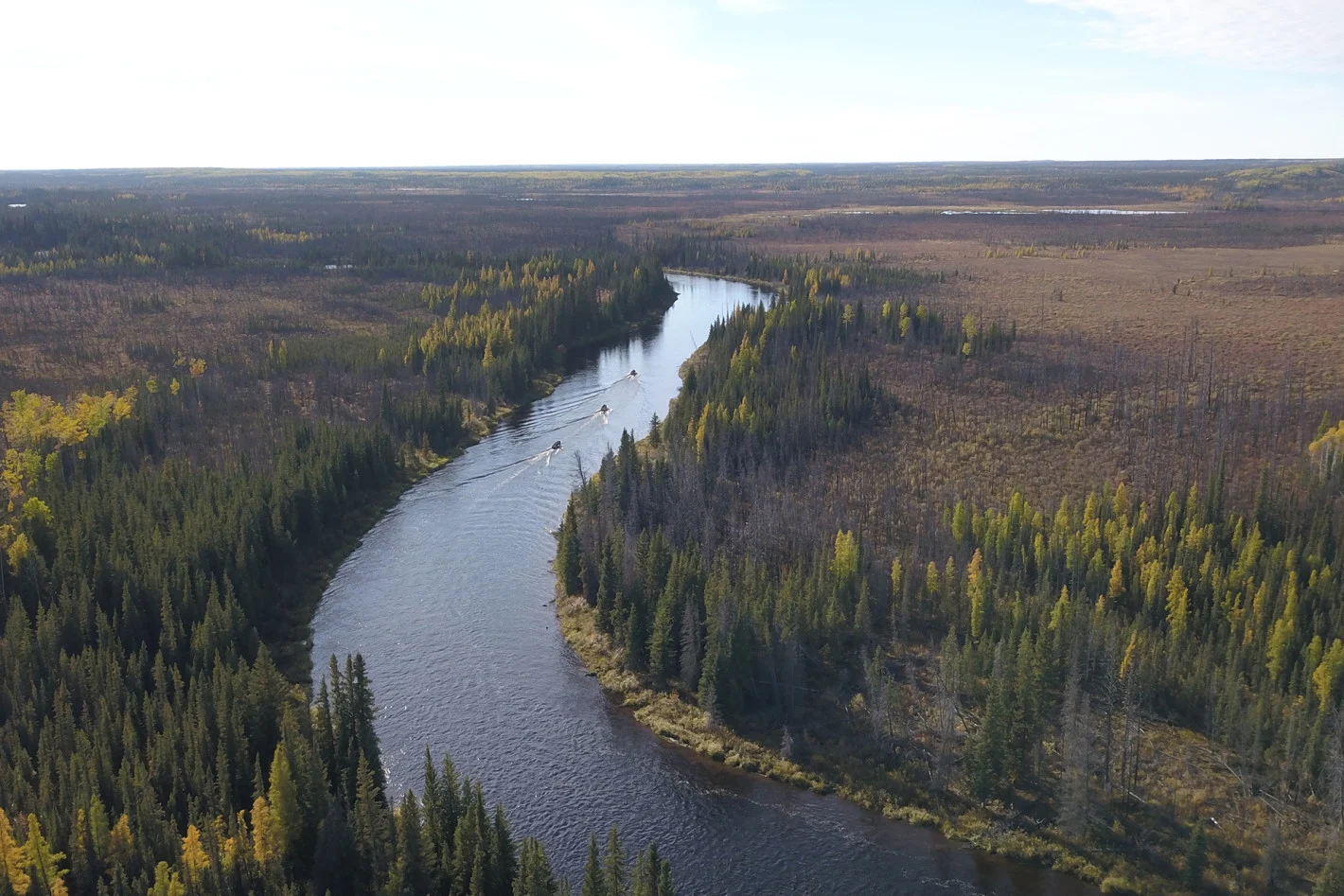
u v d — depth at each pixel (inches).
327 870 2442.2
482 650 3695.9
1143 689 3129.9
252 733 2901.1
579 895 2551.7
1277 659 3137.3
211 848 2380.7
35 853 2281.0
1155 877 2593.5
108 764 2667.3
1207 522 3929.6
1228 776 2869.1
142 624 3489.2
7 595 3560.5
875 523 4256.9
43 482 4456.2
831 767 3048.7
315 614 3971.5
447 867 2439.7
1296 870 2539.4
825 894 2583.7
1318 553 3619.6
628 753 3137.3
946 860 2711.6
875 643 3496.6
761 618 3363.7
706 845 2751.0
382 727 3223.4
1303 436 4916.3
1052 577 3708.2
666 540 3823.8
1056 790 2876.5
